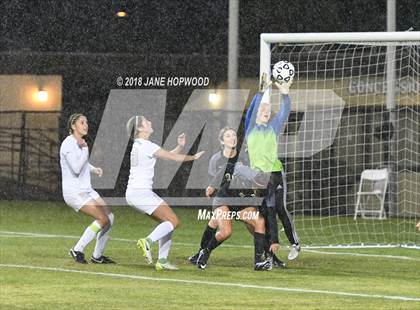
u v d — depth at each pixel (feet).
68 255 95.09
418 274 84.48
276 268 87.61
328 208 141.69
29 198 179.22
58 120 182.50
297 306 65.26
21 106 185.06
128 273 82.02
